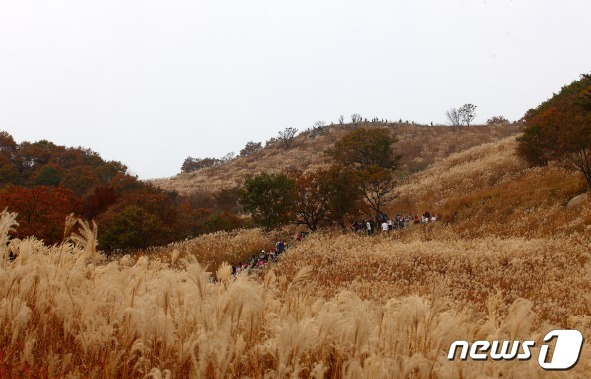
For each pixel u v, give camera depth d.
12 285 4.68
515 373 3.84
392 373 3.84
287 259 24.67
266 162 91.06
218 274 5.52
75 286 5.43
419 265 22.16
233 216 45.34
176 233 37.84
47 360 3.94
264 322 5.20
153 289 4.98
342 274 20.86
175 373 3.91
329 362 4.51
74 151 79.62
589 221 24.50
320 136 101.12
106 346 4.13
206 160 114.75
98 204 41.06
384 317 4.83
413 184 48.47
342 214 35.62
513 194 32.53
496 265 20.44
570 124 29.53
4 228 5.42
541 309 12.98
